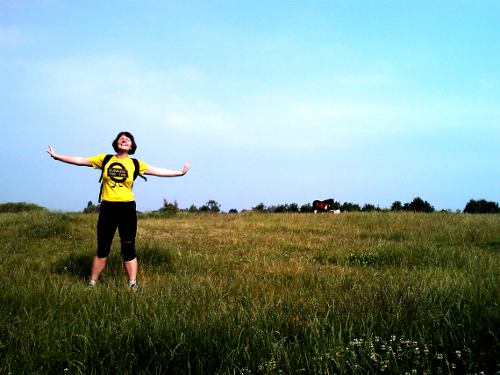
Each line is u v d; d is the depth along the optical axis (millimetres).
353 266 8523
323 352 3141
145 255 8477
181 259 8695
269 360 3115
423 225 15281
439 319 3602
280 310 4199
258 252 10148
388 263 8688
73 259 8109
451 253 9094
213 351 3340
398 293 4500
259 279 6891
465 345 3162
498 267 7074
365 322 3684
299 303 4645
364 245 11062
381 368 2908
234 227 15469
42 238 12289
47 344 3551
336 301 4637
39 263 8602
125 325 3779
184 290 5316
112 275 7461
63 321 4062
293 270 7621
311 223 16812
